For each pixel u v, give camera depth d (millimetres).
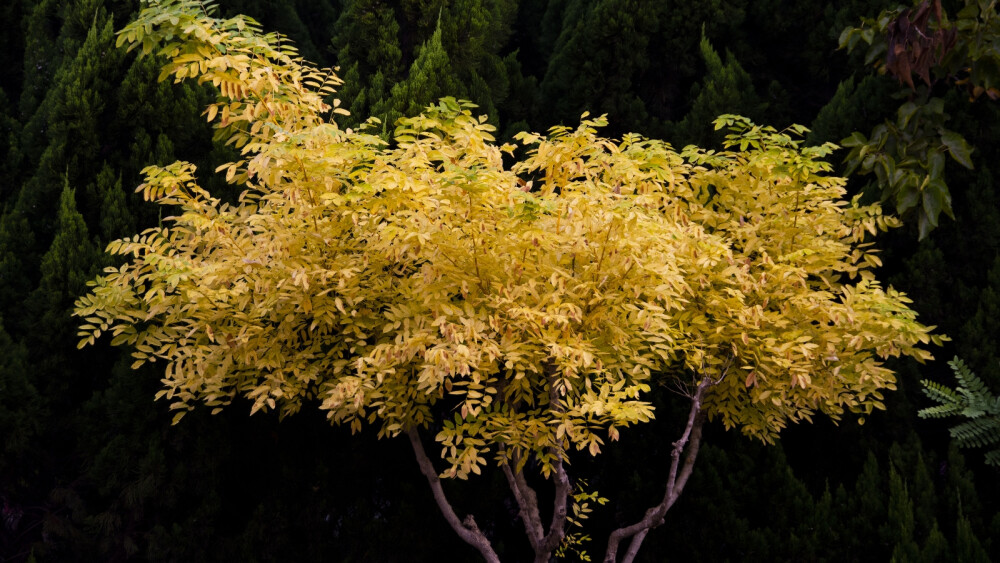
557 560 7059
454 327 4191
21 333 6629
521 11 11109
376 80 7848
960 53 4293
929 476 6355
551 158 4797
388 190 4398
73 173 6980
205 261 4891
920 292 6840
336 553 6809
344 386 4242
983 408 4922
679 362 6137
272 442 6887
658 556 6805
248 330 4559
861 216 5457
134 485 6430
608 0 8953
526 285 4430
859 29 4469
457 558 6887
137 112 7168
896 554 5703
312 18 10516
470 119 4746
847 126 7480
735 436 6777
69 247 6617
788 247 5332
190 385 4711
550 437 4488
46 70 7828
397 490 6988
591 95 8961
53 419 6531
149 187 4766
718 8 8961
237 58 4109
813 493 6820
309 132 4121
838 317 4797
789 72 9148
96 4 7719
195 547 6562
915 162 4574
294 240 4523
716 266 5195
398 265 4852
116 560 6551
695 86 8781
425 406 4891
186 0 4156
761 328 5086
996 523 5809
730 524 6508
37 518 6605
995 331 6461
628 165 4637
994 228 6734
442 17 8367
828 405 5430
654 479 6953
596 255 4535
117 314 4766
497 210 4430
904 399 6645
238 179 4676
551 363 4727
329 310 4617
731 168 5578
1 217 6891
